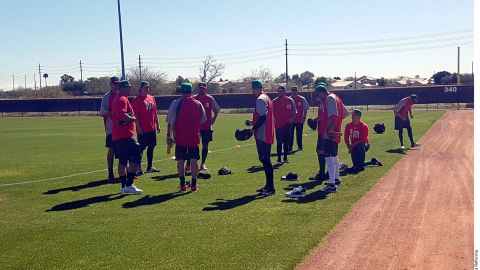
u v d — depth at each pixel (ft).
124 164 36.58
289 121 49.42
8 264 21.24
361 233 24.73
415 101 59.21
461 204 30.42
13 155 63.26
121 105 35.70
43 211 30.99
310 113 154.51
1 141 84.53
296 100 60.49
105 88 313.73
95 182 41.63
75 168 50.44
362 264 20.52
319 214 28.50
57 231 26.12
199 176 42.11
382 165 46.88
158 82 284.00
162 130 109.81
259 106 33.86
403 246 22.68
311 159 52.95
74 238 24.77
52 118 180.75
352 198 32.65
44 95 290.35
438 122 106.32
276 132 49.14
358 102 204.85
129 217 28.76
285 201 32.14
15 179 43.80
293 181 39.68
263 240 23.66
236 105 213.87
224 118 150.71
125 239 24.39
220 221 27.30
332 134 34.55
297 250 22.15
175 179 41.93
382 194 33.78
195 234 24.90
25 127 125.80
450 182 37.78
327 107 34.91
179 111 35.50
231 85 347.56
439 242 23.16
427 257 21.20
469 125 96.02
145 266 20.54
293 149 63.16
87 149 69.82
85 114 205.57
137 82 276.21
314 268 20.11
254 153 59.98
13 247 23.56
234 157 56.08
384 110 179.93
